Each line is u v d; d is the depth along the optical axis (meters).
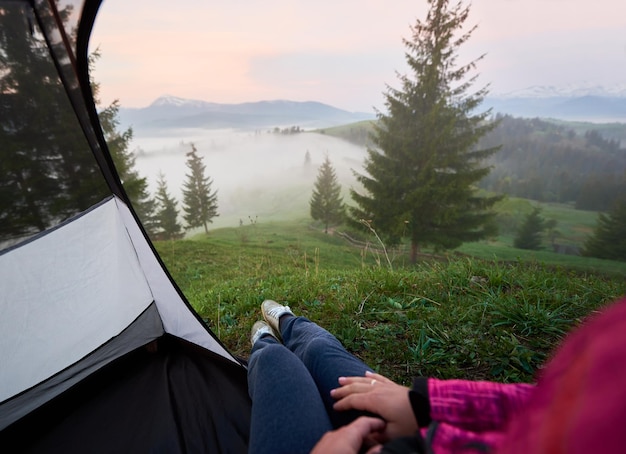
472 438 0.68
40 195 1.48
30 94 1.34
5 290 1.50
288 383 0.98
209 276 10.79
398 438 0.73
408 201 21.83
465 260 3.81
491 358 1.93
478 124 23.28
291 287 3.50
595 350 0.34
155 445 1.61
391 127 24.36
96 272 1.77
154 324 2.16
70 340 1.76
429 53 24.14
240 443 1.60
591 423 0.27
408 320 2.40
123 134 20.67
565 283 2.98
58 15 1.23
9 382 1.58
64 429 1.70
